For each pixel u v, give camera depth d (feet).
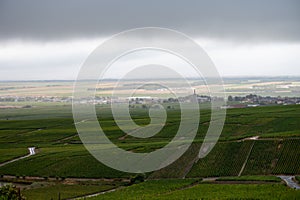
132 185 295.48
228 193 255.29
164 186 286.25
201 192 261.03
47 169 361.30
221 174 327.26
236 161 354.33
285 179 309.63
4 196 221.25
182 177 320.29
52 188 305.73
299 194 248.32
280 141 389.60
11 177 350.43
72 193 288.30
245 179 303.89
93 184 313.94
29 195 284.61
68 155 395.75
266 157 360.48
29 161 387.75
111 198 254.27
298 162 346.95
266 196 244.42
